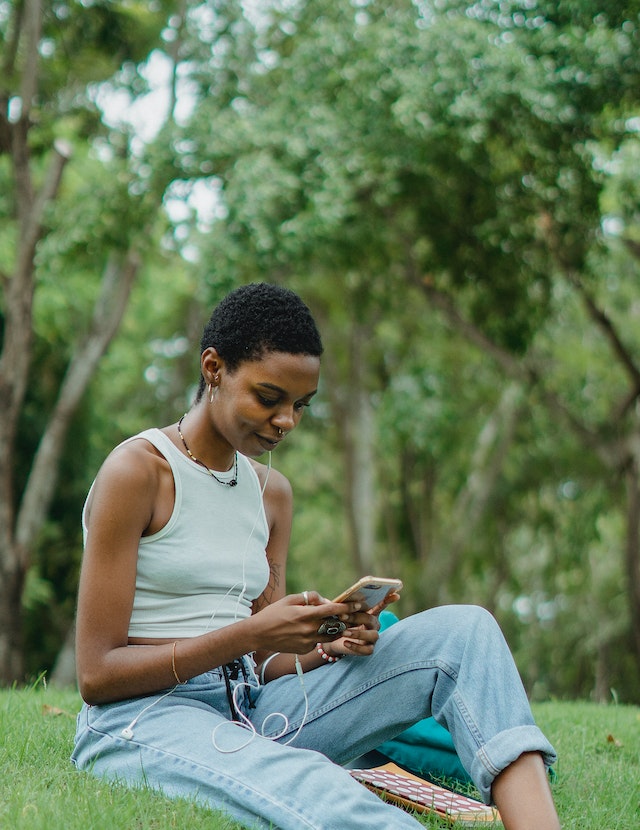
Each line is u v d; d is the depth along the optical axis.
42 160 14.29
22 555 11.95
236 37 13.42
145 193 11.45
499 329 13.72
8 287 11.92
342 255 13.17
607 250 12.72
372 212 12.77
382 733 2.79
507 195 12.26
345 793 2.39
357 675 2.78
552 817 2.34
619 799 3.41
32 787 2.76
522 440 18.92
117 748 2.67
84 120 12.78
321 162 11.48
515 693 2.52
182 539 2.73
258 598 3.05
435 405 16.52
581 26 10.79
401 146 11.52
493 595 21.47
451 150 11.52
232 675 2.84
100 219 11.38
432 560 18.22
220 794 2.48
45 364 15.92
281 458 20.88
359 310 15.35
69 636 13.95
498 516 20.78
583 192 12.00
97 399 17.72
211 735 2.58
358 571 17.70
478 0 11.44
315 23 12.77
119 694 2.66
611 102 11.07
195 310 18.19
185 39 13.23
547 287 13.23
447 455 19.14
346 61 11.68
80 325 15.99
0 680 11.39
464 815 2.89
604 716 5.70
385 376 19.28
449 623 2.68
